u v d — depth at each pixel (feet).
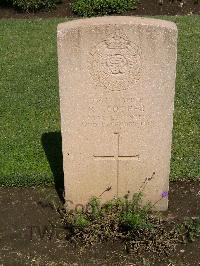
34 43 8.50
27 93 6.84
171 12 10.34
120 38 3.92
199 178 5.16
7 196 5.06
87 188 4.66
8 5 10.60
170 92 4.13
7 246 4.51
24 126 6.08
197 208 4.85
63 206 4.85
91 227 4.48
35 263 4.35
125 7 10.23
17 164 5.35
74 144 4.41
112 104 4.21
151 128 4.32
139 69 4.04
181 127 6.01
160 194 4.69
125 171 4.56
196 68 7.45
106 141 4.40
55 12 10.39
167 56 3.97
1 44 8.48
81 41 3.92
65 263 4.34
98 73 4.06
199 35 8.61
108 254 4.38
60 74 4.06
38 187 5.16
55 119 6.23
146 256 4.35
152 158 4.48
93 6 10.11
